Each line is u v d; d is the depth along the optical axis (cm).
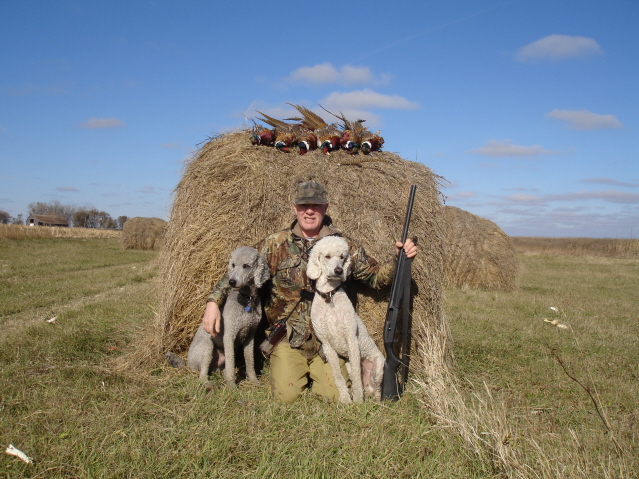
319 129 531
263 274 426
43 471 280
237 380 459
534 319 812
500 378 490
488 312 860
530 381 481
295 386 404
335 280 399
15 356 494
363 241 475
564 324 770
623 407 419
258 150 516
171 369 471
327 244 401
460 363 534
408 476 288
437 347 464
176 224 509
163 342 490
